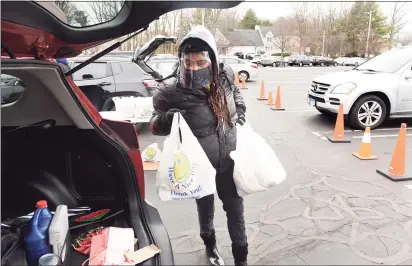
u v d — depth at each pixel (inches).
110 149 85.0
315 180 158.9
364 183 155.0
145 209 83.7
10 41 62.4
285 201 137.3
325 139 233.5
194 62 73.0
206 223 91.6
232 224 84.7
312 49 2011.6
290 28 1991.9
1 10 49.7
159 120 79.2
